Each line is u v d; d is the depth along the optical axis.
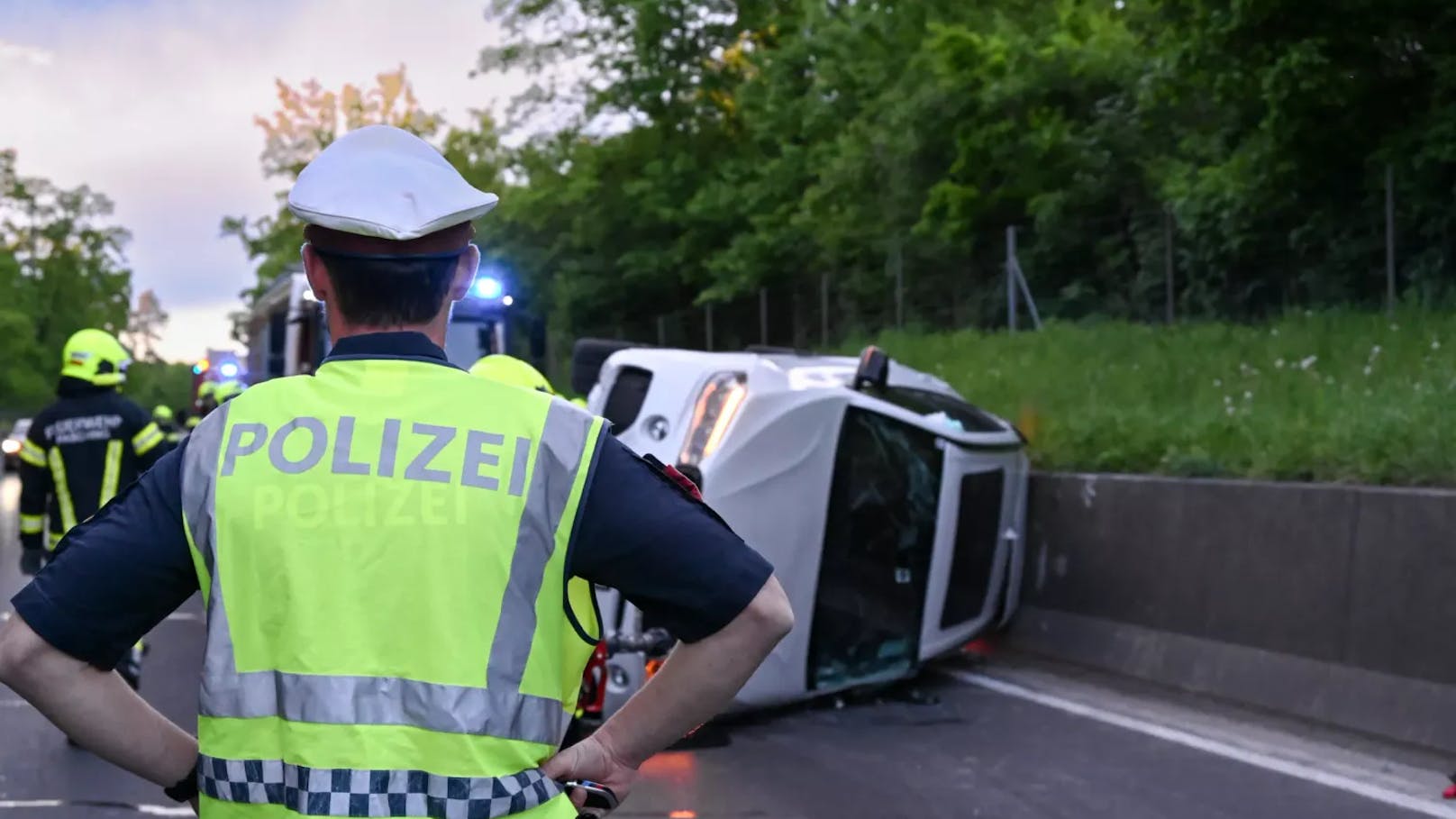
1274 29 14.71
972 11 25.67
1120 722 8.13
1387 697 7.55
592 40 34.88
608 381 8.59
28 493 8.19
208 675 1.96
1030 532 10.46
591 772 2.09
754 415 7.89
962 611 9.26
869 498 8.46
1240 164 16.23
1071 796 6.68
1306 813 6.26
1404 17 14.25
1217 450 9.84
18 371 91.81
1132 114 20.97
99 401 8.27
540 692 1.98
